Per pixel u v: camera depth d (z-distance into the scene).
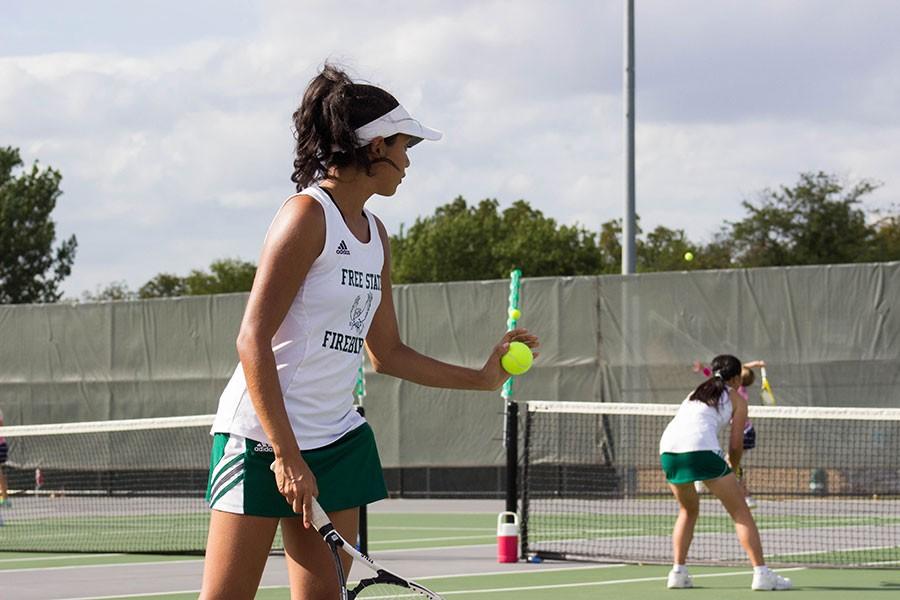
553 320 21.69
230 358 24.22
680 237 61.25
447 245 59.50
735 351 20.64
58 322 25.55
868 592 10.86
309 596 4.80
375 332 5.12
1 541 16.78
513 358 5.17
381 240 4.88
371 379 22.94
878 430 19.70
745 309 20.61
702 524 17.20
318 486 4.65
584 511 19.34
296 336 4.52
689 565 12.99
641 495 20.83
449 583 11.54
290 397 4.56
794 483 19.86
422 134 4.73
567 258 59.44
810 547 14.68
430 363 5.20
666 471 11.16
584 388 21.47
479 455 22.27
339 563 4.46
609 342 21.34
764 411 12.35
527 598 10.55
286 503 4.56
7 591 11.38
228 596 4.57
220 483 4.58
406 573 12.29
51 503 23.39
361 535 13.15
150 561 13.95
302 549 4.80
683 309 20.94
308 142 4.64
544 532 16.44
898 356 19.80
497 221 61.50
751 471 20.17
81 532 17.83
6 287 51.34
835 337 20.12
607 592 10.92
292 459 4.36
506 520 13.37
